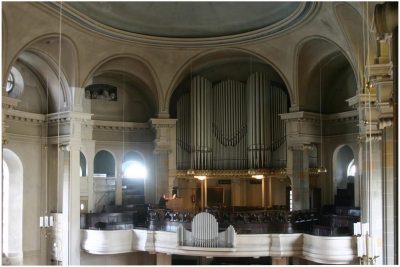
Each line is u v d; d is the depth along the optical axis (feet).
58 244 76.33
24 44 63.72
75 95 74.33
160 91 84.74
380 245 58.65
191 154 86.22
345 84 82.48
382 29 30.76
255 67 89.25
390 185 46.42
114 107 91.35
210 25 76.95
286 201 89.51
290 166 80.59
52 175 79.00
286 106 83.56
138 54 80.48
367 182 58.95
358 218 66.13
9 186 75.92
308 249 66.74
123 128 91.30
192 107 86.63
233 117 86.84
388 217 46.93
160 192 85.51
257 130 83.51
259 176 82.94
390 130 46.70
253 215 71.20
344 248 63.77
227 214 72.18
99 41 74.18
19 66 75.97
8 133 73.46
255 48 79.10
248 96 85.51
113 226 77.10
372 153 59.67
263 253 67.92
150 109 94.22
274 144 83.61
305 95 79.92
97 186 89.66
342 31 59.57
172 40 78.95
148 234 73.67
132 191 95.14
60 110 76.13
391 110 44.09
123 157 94.38
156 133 86.48
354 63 60.59
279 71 79.30
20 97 75.51
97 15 70.33
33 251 76.69
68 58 73.41
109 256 80.69
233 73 90.27
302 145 78.54
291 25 70.38
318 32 68.23
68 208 73.51
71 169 73.92
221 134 86.99
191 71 86.89
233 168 86.12
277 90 84.33
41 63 74.90
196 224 68.54
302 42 73.15
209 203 92.68
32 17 62.18
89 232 74.23
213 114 87.61
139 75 85.40
